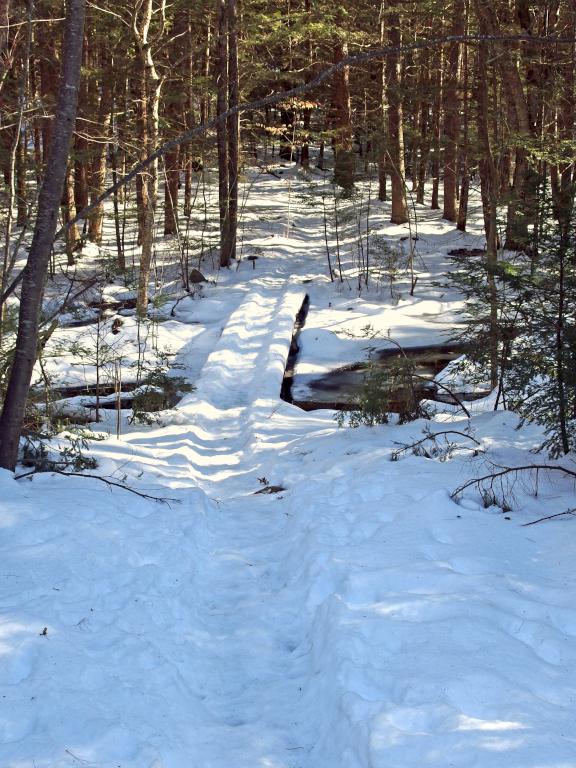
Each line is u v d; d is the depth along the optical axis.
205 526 5.77
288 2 29.44
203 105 28.67
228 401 11.69
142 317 14.68
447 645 3.34
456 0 17.38
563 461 6.24
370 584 4.16
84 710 2.82
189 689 3.36
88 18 19.00
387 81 23.25
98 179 20.47
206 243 22.52
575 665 3.25
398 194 25.33
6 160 10.45
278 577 4.89
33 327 6.07
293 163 38.03
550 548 4.72
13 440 6.16
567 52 16.59
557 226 6.21
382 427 8.57
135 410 10.50
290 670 3.64
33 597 3.91
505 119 15.66
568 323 6.25
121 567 4.55
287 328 15.69
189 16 22.28
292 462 7.94
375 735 2.62
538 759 2.41
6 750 2.55
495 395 9.59
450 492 5.77
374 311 18.00
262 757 2.81
